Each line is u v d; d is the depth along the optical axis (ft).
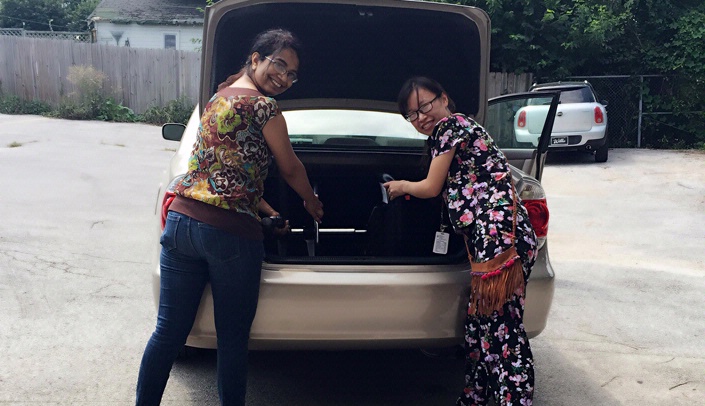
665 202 29.32
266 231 10.25
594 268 19.45
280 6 10.28
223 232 8.62
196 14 84.69
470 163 9.53
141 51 56.70
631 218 26.17
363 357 13.15
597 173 37.24
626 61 49.85
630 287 17.74
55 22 127.85
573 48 48.78
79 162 32.99
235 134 8.60
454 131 9.55
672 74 49.49
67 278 16.37
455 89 12.41
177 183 9.32
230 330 9.01
